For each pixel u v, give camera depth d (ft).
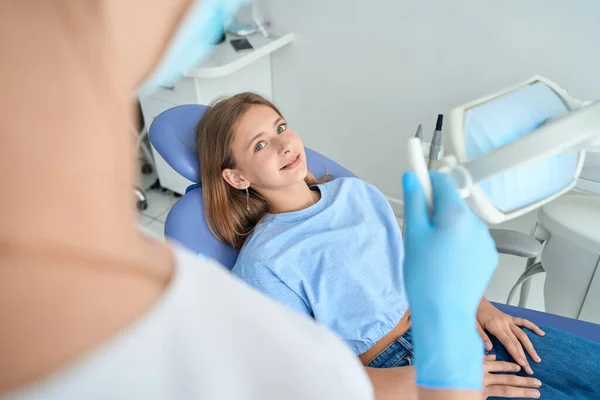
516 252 3.63
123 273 0.69
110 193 0.65
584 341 3.30
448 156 1.80
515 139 1.80
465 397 1.49
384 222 3.92
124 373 0.68
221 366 0.80
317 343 0.95
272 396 0.85
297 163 3.69
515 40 4.42
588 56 4.09
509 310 3.74
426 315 1.54
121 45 0.63
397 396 2.87
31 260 0.59
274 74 6.40
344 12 5.32
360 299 3.44
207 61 5.34
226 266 3.84
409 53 5.13
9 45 0.54
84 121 0.59
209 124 3.79
